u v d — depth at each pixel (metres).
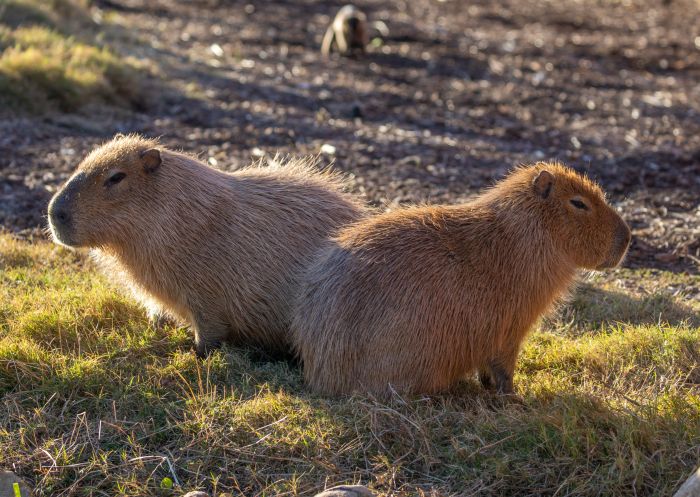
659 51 16.95
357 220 5.88
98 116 11.00
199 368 5.02
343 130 11.31
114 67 11.93
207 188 5.45
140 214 5.29
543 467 4.14
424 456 4.24
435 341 4.74
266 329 5.61
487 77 14.91
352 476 4.20
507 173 9.76
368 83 14.21
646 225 8.30
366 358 4.79
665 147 10.98
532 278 4.84
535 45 17.53
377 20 19.84
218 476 4.20
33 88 10.84
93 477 4.21
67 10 15.21
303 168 6.22
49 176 8.88
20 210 8.08
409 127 11.73
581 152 10.76
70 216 5.18
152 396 4.73
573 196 4.88
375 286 4.80
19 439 4.40
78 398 4.73
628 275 7.10
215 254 5.40
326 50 16.45
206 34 17.36
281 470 4.25
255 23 18.92
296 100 12.81
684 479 3.95
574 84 14.48
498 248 4.84
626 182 9.62
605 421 4.38
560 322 5.97
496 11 21.47
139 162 5.29
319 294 5.00
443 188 9.12
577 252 4.96
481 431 4.38
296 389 5.06
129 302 5.84
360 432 4.45
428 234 4.88
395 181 9.27
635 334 5.45
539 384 4.93
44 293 5.89
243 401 4.77
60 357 5.02
